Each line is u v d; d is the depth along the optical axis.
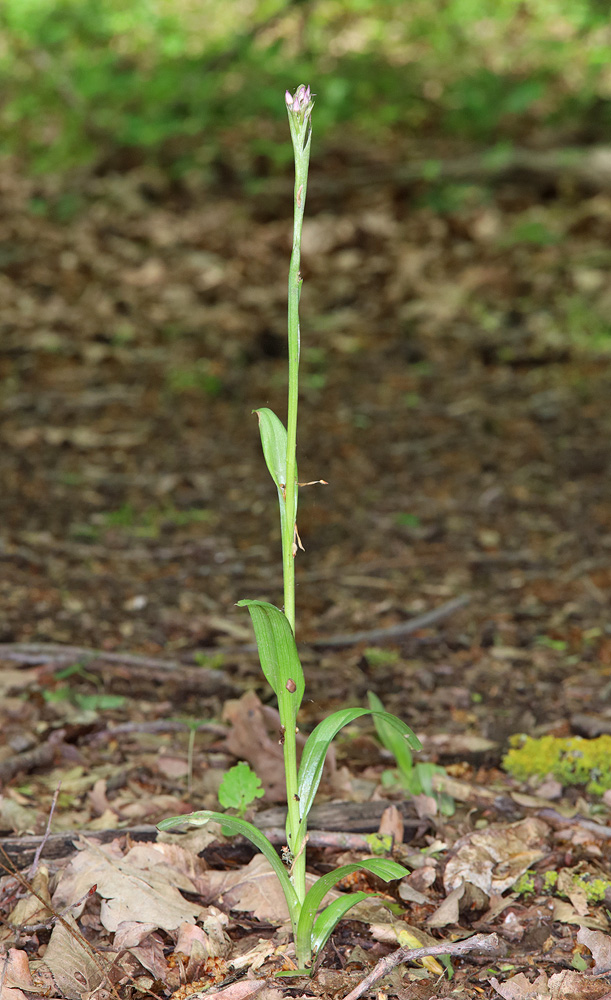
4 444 5.24
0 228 8.19
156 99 9.81
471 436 5.48
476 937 1.87
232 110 10.03
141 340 6.64
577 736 2.82
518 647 3.43
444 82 10.59
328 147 9.40
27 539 4.26
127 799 2.47
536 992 1.83
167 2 11.99
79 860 2.07
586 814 2.43
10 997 1.77
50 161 9.29
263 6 11.65
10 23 11.02
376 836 2.24
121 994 1.81
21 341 6.52
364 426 5.61
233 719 2.59
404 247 7.96
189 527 4.50
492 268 7.61
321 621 3.67
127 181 8.93
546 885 2.14
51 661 3.19
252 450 5.34
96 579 3.95
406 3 11.90
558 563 4.13
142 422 5.60
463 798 2.43
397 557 4.22
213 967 1.88
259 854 2.21
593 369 6.27
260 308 7.18
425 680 3.17
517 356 6.47
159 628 3.56
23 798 2.46
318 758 1.79
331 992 1.80
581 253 7.79
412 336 6.78
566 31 11.43
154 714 2.93
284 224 8.32
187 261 7.77
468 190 8.61
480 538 4.39
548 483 4.93
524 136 9.53
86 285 7.37
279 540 4.39
